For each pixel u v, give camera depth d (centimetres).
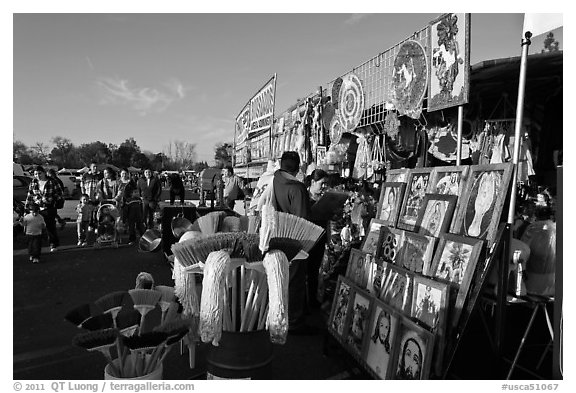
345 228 477
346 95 562
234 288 248
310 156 744
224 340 235
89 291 550
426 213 302
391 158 523
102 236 896
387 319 274
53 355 354
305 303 464
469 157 458
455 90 318
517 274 268
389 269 295
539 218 339
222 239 234
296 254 240
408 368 245
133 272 662
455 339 236
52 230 853
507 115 448
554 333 230
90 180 1084
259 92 1216
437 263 267
